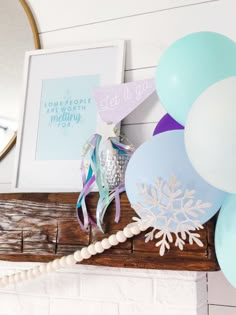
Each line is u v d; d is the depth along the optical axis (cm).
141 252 119
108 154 125
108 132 142
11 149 161
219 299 134
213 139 79
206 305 135
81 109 149
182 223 98
